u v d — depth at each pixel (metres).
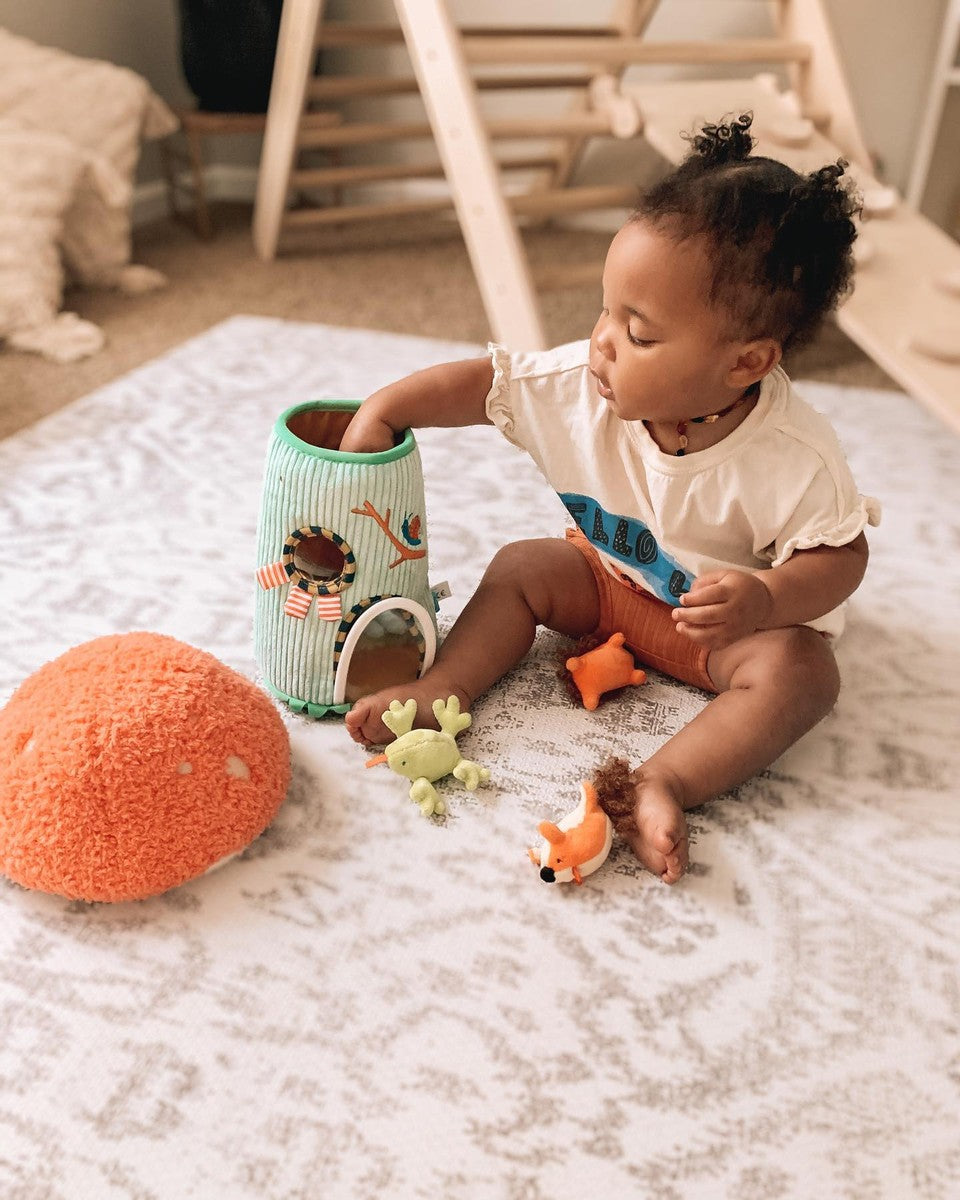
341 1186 0.56
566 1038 0.64
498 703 0.92
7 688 0.90
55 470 1.29
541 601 0.95
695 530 0.85
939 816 0.83
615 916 0.73
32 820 0.70
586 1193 0.56
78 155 1.82
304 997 0.66
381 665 0.89
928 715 0.94
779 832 0.80
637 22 2.08
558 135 1.79
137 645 0.81
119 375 1.62
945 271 1.57
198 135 2.23
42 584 1.06
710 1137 0.59
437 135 1.62
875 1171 0.58
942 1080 0.63
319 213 2.21
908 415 1.55
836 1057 0.64
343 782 0.83
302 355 1.66
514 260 1.61
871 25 2.14
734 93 1.88
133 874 0.70
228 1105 0.60
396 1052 0.63
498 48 1.64
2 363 1.64
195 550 1.13
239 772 0.76
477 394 0.87
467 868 0.76
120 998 0.66
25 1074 0.61
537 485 1.30
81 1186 0.56
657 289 0.70
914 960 0.70
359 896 0.73
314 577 0.87
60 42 2.15
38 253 1.73
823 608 0.81
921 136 2.11
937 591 1.13
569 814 0.77
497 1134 0.59
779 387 0.82
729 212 0.68
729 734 0.81
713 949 0.70
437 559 1.13
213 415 1.45
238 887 0.74
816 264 0.71
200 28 2.11
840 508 0.81
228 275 2.11
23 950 0.69
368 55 2.44
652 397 0.75
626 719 0.91
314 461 0.81
